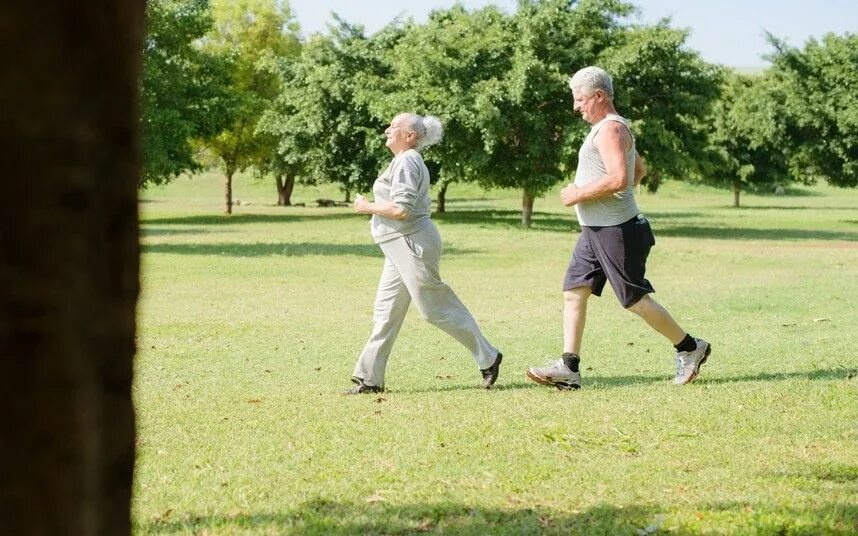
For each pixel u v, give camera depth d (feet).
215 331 36.78
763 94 147.74
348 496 14.10
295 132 155.33
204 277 60.18
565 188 23.06
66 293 4.41
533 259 77.25
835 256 78.79
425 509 13.30
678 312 41.27
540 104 122.31
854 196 261.03
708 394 21.81
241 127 165.37
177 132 115.14
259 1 179.01
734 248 89.30
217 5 177.99
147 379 26.03
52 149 4.28
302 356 30.53
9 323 4.31
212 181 286.05
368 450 17.12
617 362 28.14
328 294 51.19
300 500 13.87
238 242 94.27
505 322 39.42
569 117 120.88
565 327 23.39
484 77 123.24
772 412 19.77
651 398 21.52
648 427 18.62
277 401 22.22
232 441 17.97
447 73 122.93
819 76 142.82
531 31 121.70
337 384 25.12
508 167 123.65
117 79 4.53
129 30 4.55
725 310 41.78
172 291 52.06
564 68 121.19
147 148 112.16
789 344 30.78
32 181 4.27
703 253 82.53
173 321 39.73
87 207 4.43
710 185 245.45
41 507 4.46
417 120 23.32
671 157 123.85
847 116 136.67
